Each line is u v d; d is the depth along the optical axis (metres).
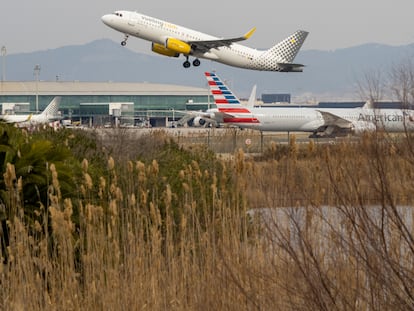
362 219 23.08
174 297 30.25
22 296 29.12
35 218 38.03
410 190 22.75
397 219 22.73
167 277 30.97
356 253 23.91
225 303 27.34
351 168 23.94
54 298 29.95
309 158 27.92
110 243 31.53
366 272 23.34
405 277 22.77
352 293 23.83
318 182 26.42
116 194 31.73
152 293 30.22
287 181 26.88
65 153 41.28
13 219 32.00
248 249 29.55
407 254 24.08
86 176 32.00
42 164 39.19
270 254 27.52
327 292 22.92
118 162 54.12
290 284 24.67
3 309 29.20
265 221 25.67
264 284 26.06
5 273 31.58
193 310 29.34
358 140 24.16
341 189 24.50
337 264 24.80
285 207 26.39
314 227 26.09
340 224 25.73
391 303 22.47
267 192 26.80
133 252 31.41
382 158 22.75
